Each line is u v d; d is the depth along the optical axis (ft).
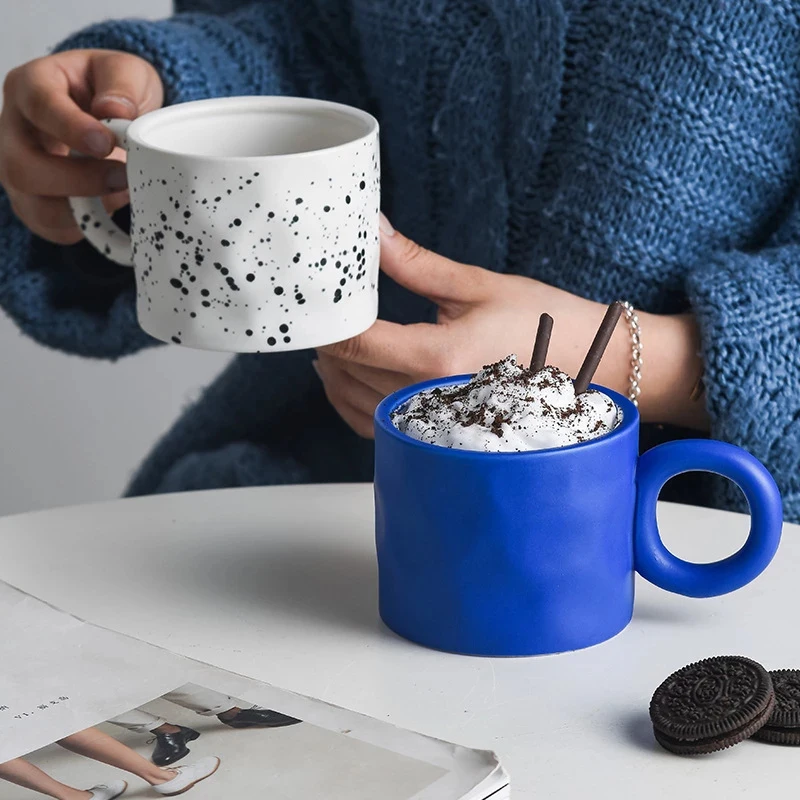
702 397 2.80
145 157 2.06
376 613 2.08
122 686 1.75
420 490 1.87
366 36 3.32
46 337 3.63
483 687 1.85
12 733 1.62
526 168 3.11
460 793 1.46
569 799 1.57
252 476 3.54
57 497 6.20
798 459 2.72
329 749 1.57
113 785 1.50
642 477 1.99
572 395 1.96
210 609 2.11
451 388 2.06
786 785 1.60
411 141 3.34
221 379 3.95
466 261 3.34
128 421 6.12
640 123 2.93
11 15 5.43
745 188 2.99
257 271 2.06
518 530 1.85
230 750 1.57
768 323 2.65
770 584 2.15
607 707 1.79
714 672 1.73
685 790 1.59
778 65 2.87
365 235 2.16
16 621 1.95
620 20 2.92
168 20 3.59
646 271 3.00
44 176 2.73
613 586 1.95
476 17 3.12
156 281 2.14
